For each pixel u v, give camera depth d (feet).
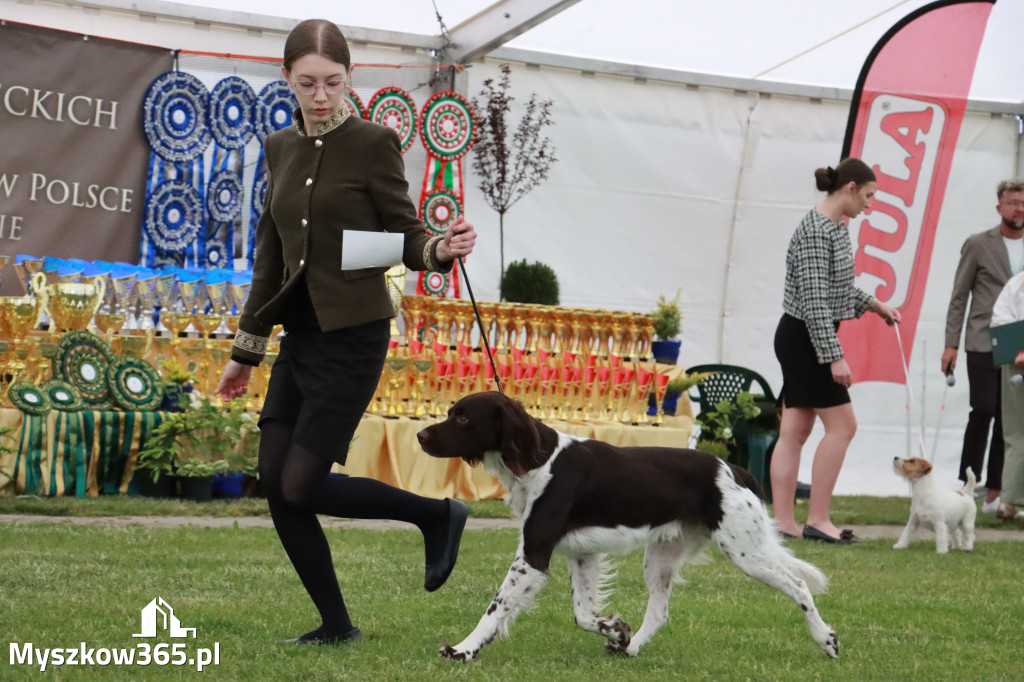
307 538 13.05
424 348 29.22
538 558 12.94
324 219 12.54
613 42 33.50
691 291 35.96
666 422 31.55
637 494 13.34
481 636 12.85
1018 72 37.24
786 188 36.70
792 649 14.28
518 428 12.94
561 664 13.07
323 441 12.57
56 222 29.12
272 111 31.27
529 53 33.50
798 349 25.68
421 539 22.54
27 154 28.78
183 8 30.27
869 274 32.86
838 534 25.80
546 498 13.04
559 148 34.09
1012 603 18.03
